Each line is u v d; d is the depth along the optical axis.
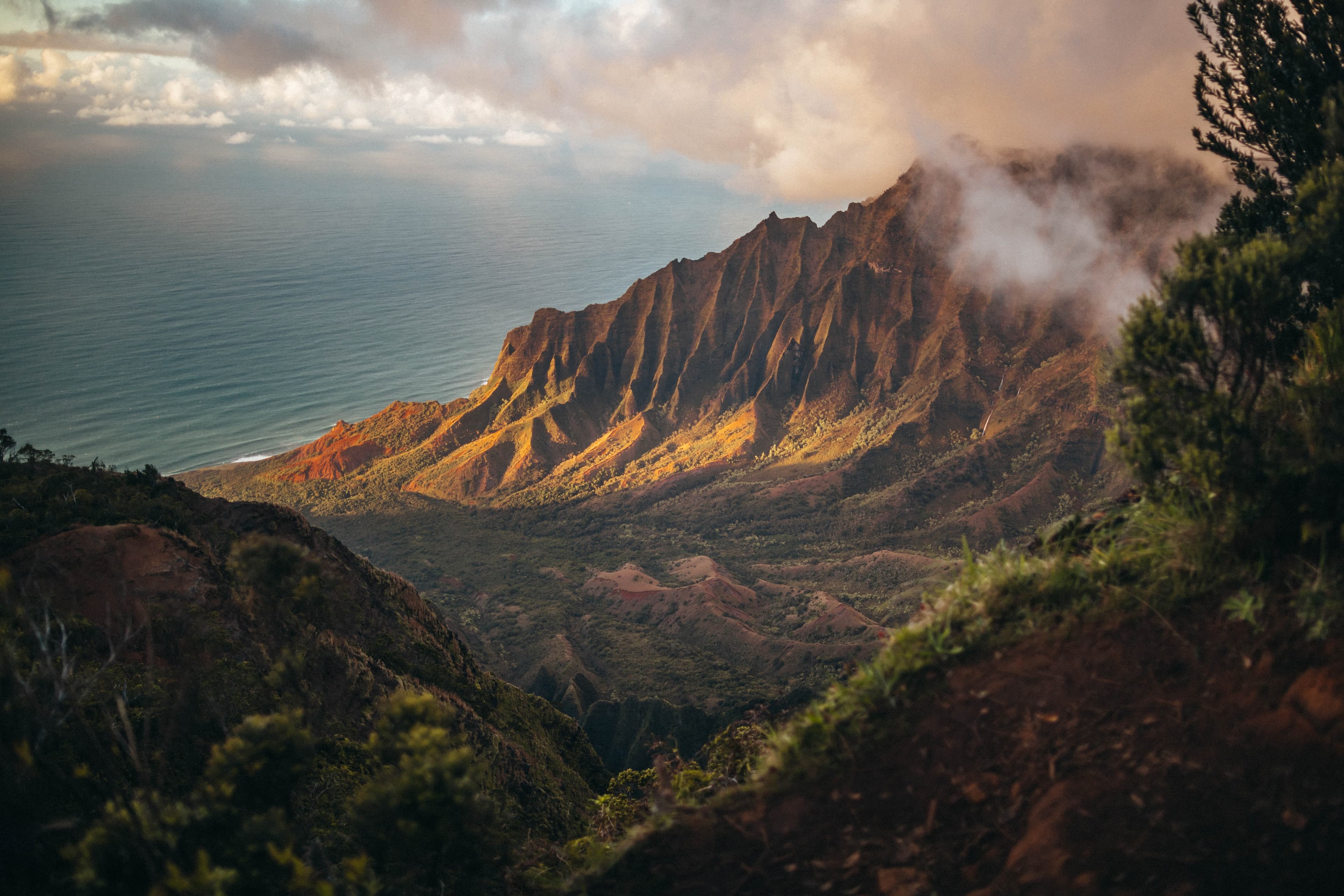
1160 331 4.77
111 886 4.50
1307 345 5.40
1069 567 4.87
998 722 4.18
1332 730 3.33
